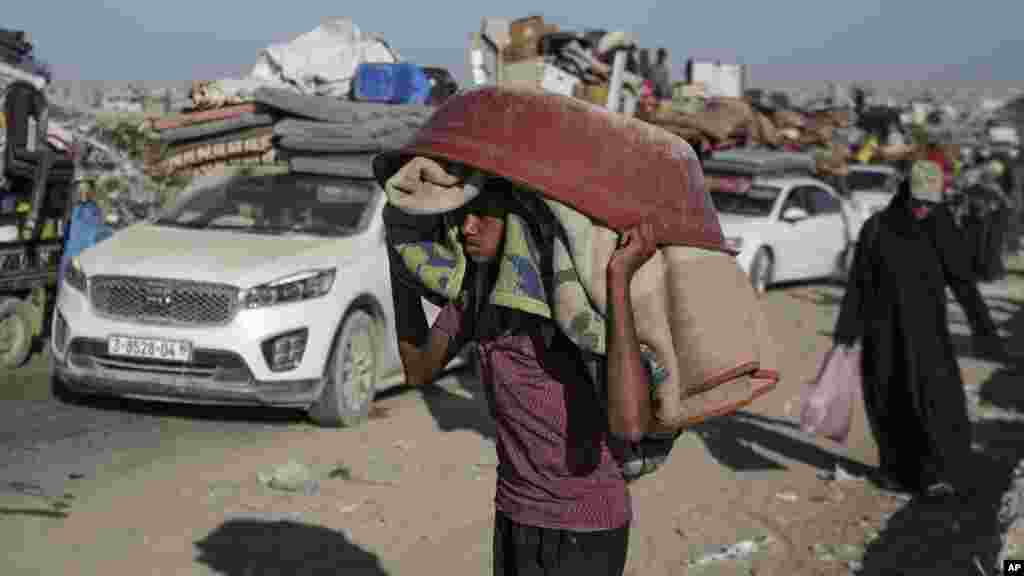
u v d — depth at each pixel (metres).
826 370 7.11
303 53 9.98
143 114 17.25
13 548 5.13
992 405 9.79
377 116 8.65
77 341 7.57
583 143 2.74
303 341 7.47
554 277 2.70
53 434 7.23
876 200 21.61
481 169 2.72
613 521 2.94
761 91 27.86
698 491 6.73
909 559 5.63
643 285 2.70
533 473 2.92
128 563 5.04
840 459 7.77
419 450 7.24
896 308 6.89
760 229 16.73
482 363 2.99
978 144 38.09
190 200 8.81
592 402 2.87
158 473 6.45
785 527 6.14
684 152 2.84
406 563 5.23
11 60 8.93
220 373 7.34
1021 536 4.91
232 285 7.34
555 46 14.82
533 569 2.97
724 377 2.68
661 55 22.03
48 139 10.52
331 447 7.22
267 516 5.77
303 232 8.27
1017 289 20.20
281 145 8.78
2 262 8.97
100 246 8.02
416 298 3.25
